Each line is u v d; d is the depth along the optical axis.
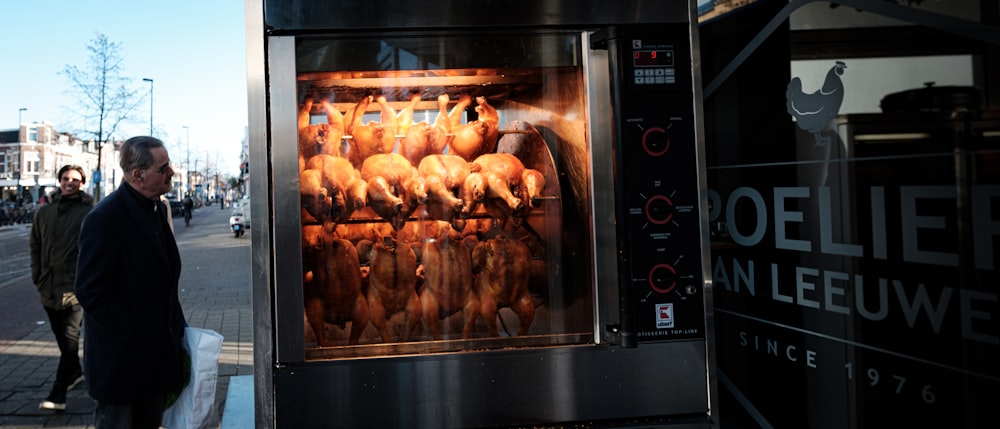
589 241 1.80
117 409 2.25
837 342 1.72
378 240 1.86
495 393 1.73
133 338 2.19
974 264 1.35
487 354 1.73
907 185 1.49
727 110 2.09
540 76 1.85
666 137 1.75
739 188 2.06
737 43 2.02
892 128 1.52
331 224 1.76
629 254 1.73
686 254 1.77
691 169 1.77
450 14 1.69
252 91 1.61
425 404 1.70
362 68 1.71
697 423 1.78
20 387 4.32
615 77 1.71
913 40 1.45
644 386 1.78
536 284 1.95
